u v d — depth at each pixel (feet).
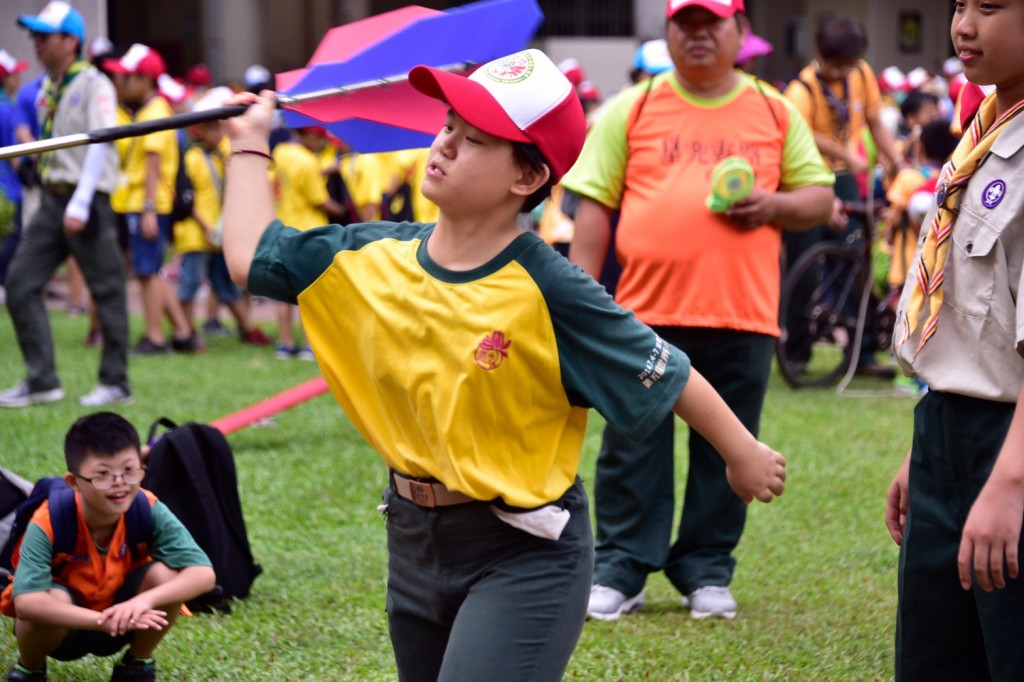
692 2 21.44
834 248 44.32
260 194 13.93
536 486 13.07
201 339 53.88
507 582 12.96
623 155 22.44
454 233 12.99
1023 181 13.06
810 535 27.94
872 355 47.29
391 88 14.44
